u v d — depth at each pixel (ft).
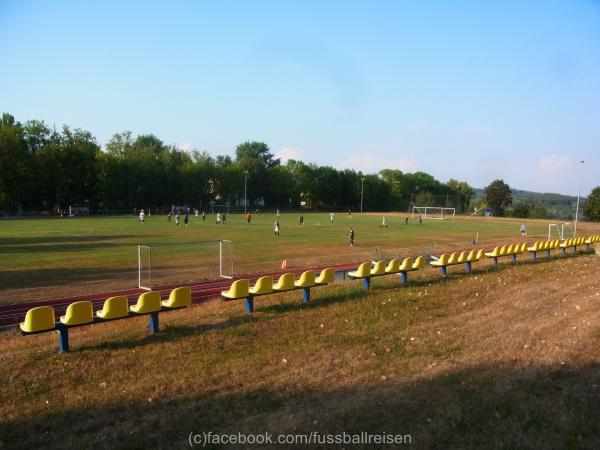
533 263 73.41
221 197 416.87
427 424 19.93
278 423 20.11
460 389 23.36
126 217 265.34
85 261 91.71
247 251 111.34
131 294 63.05
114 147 373.20
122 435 19.47
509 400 22.16
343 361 27.73
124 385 24.80
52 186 294.05
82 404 22.57
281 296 48.52
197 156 418.51
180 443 18.72
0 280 71.87
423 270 66.69
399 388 23.57
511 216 376.89
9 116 323.37
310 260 97.14
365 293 48.57
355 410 21.13
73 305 31.81
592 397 22.43
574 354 28.12
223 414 21.16
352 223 235.40
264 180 435.53
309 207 470.80
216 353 29.68
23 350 32.55
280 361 27.84
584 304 40.91
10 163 272.10
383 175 550.36
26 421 20.95
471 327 34.68
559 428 19.71
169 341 32.53
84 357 29.60
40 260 92.48
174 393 23.61
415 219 293.64
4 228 170.50
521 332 32.94
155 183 345.92
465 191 575.79
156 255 101.55
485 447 18.28
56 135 321.11
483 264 72.08
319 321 37.01
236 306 44.39
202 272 81.00
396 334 33.22
